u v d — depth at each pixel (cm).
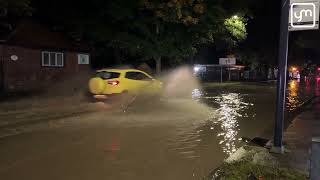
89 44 2789
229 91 2936
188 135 1039
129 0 2570
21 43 2155
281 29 811
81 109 1509
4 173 670
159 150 856
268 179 596
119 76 1756
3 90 2069
